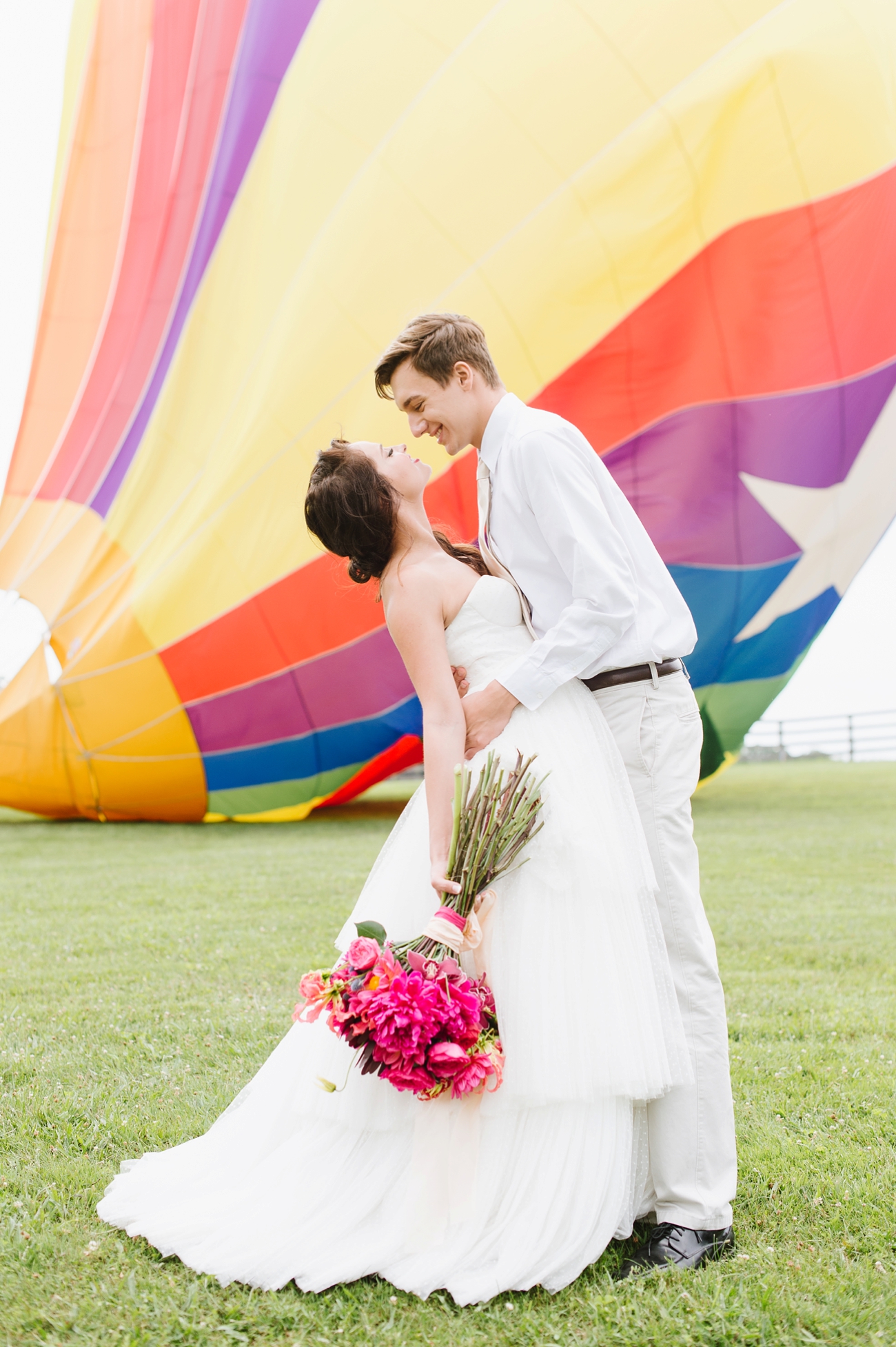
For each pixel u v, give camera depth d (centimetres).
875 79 936
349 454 262
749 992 472
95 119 1473
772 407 976
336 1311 213
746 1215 258
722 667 1087
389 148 1034
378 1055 222
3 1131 309
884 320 968
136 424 1324
